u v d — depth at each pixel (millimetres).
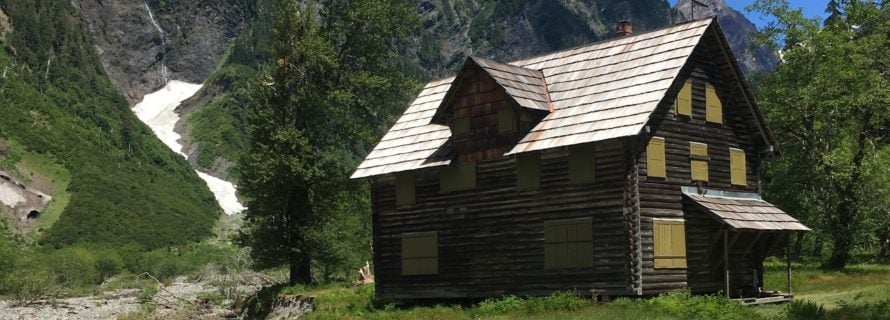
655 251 34469
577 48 41688
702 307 29562
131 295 83188
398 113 61438
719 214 35219
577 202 35688
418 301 42281
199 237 167250
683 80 37500
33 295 79875
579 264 35281
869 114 55875
